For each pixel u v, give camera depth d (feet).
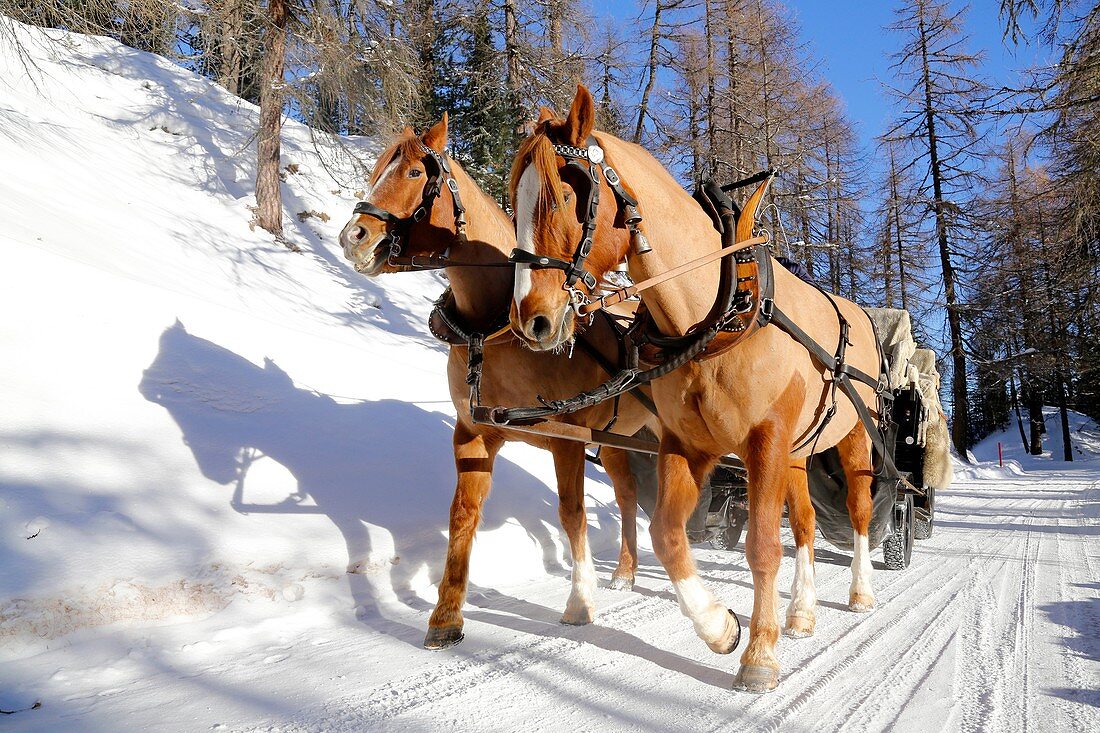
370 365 26.86
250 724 9.79
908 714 10.36
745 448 12.08
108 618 12.38
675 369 11.80
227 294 35.04
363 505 18.16
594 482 29.48
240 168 56.90
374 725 9.86
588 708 10.55
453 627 13.35
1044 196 50.67
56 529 13.23
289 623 14.10
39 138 41.60
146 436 16.76
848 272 98.48
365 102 51.29
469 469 14.82
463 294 14.75
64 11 36.60
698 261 11.47
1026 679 11.80
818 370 14.03
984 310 96.02
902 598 17.78
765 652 11.42
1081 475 75.61
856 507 17.56
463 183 15.35
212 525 15.24
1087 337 93.81
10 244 20.08
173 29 42.83
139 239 35.32
